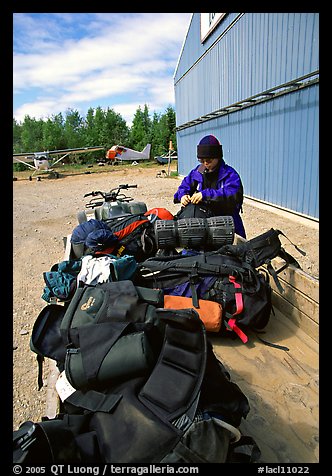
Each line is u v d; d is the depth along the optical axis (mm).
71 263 2543
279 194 8680
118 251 3117
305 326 2445
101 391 1577
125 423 1366
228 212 3689
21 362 3621
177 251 3578
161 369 1491
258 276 2473
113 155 32625
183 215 3621
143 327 1714
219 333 2459
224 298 2414
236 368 2182
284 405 1901
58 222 9930
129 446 1305
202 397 1444
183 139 17125
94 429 1437
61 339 1899
